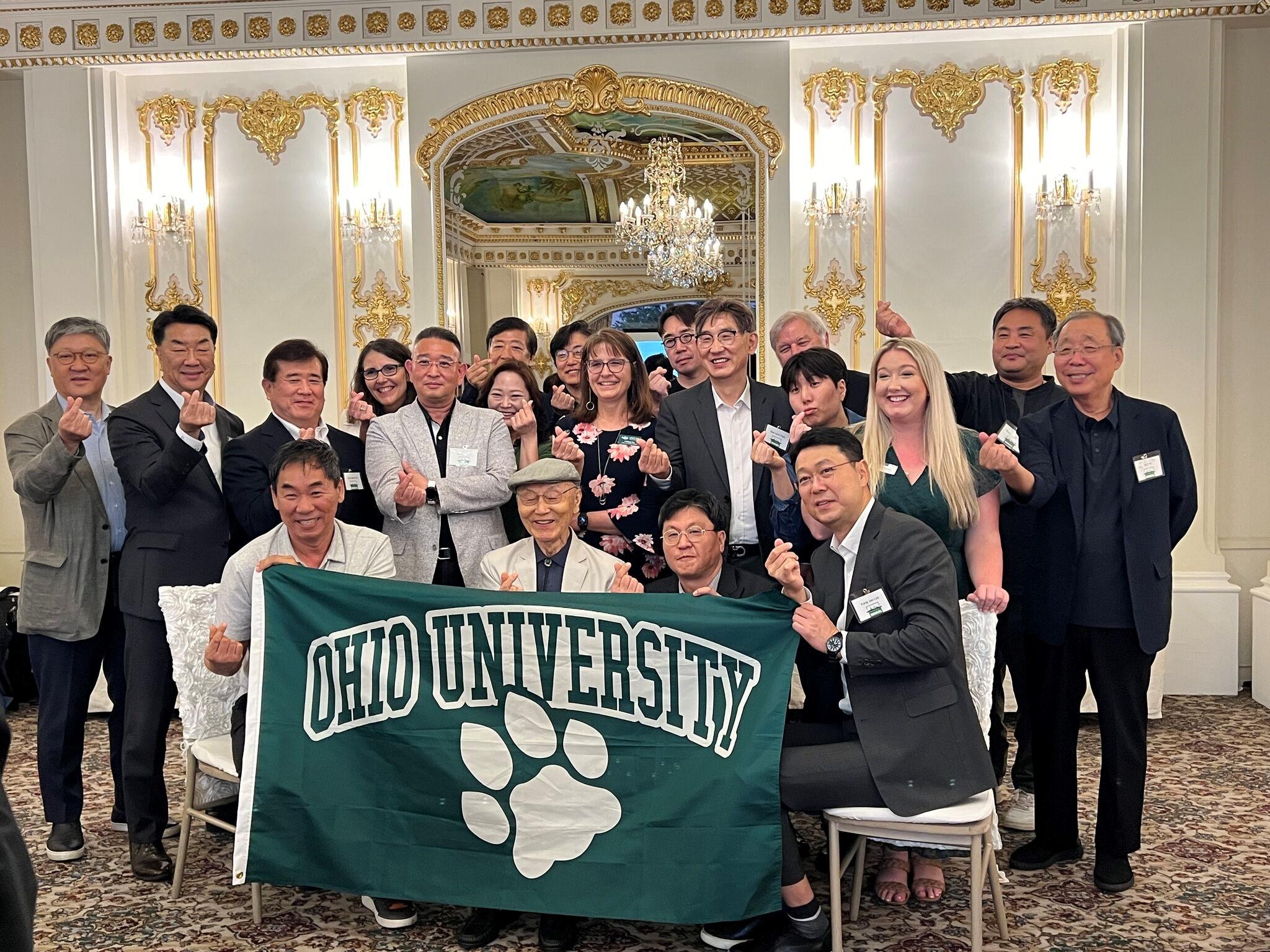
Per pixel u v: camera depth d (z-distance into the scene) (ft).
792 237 20.53
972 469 10.68
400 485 12.08
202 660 11.26
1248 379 20.15
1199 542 19.30
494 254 21.94
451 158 20.83
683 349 14.97
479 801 9.69
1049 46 19.84
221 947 10.07
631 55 20.07
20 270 21.72
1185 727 17.08
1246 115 19.90
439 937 10.23
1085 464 11.15
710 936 9.82
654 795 9.43
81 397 12.23
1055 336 13.73
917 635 9.00
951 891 11.11
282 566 10.23
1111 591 10.94
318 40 20.16
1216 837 12.51
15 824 4.52
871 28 19.39
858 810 9.18
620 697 9.60
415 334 20.93
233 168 21.25
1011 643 13.14
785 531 11.50
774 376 20.58
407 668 9.94
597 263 21.89
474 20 20.02
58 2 20.22
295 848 9.91
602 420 13.29
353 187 21.09
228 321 21.36
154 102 21.21
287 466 10.49
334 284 21.21
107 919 10.66
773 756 9.20
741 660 9.45
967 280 20.22
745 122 19.95
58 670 12.15
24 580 12.16
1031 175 20.02
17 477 11.81
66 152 20.47
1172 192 19.02
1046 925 10.27
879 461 10.84
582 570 11.18
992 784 9.32
